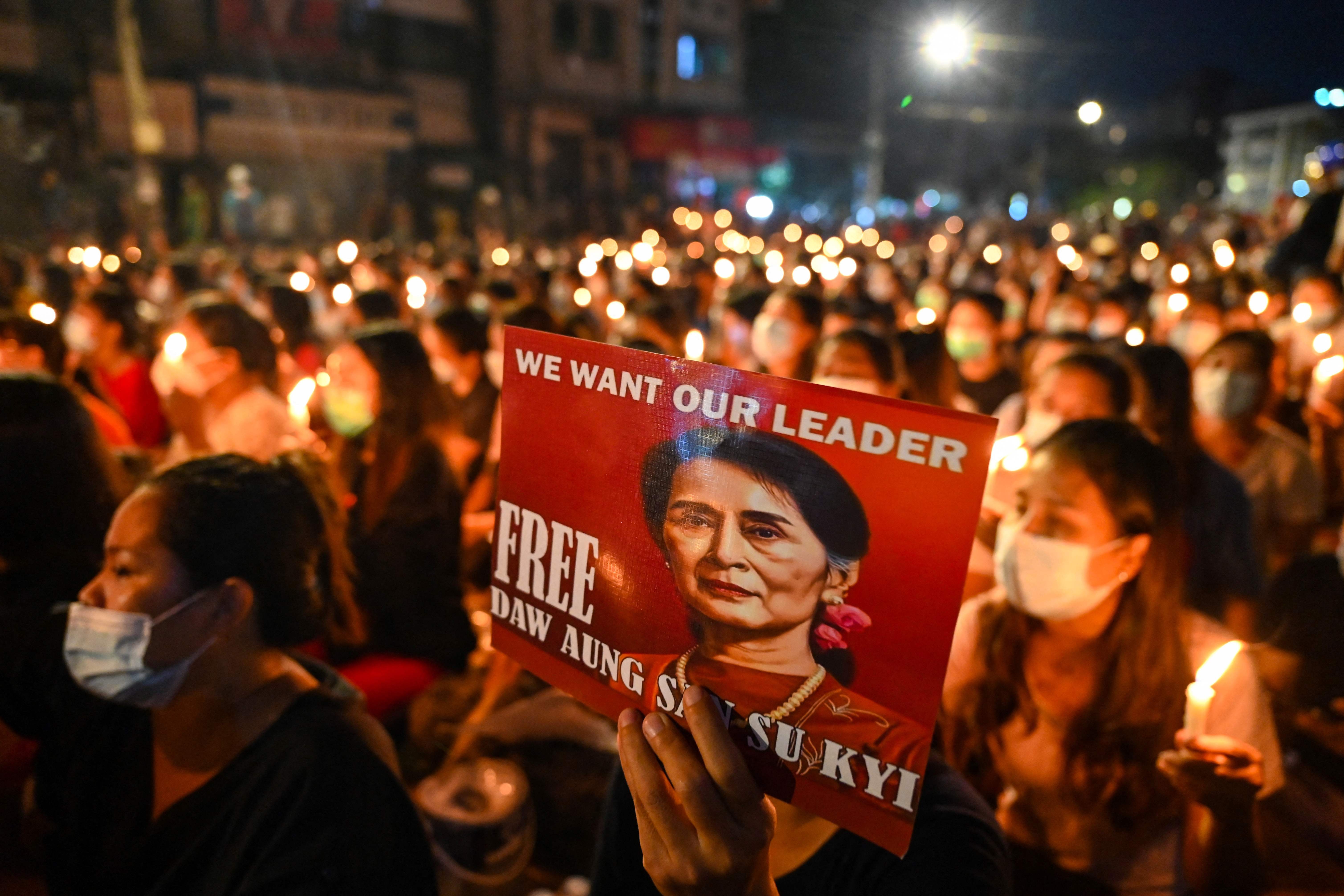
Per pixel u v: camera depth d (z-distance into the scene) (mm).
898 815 846
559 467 1068
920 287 9609
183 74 22141
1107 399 3002
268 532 1576
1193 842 1679
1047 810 1937
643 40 33500
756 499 902
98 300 4922
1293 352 5762
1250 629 2229
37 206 15961
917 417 805
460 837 2520
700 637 950
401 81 27266
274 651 1608
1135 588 1787
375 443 3051
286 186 24531
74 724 1633
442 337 4645
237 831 1473
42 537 2043
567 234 28812
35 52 19406
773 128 42188
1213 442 3584
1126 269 12664
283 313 5613
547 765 2887
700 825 921
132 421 4996
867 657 854
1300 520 3500
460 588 3152
